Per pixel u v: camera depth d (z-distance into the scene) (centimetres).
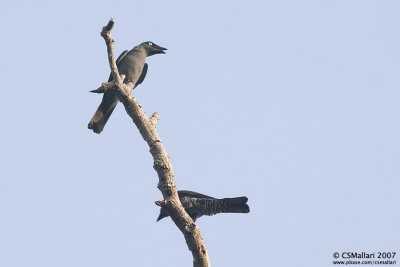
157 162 1153
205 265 1080
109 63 1280
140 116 1248
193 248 1084
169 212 1099
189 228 1087
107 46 1270
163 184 1124
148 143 1212
